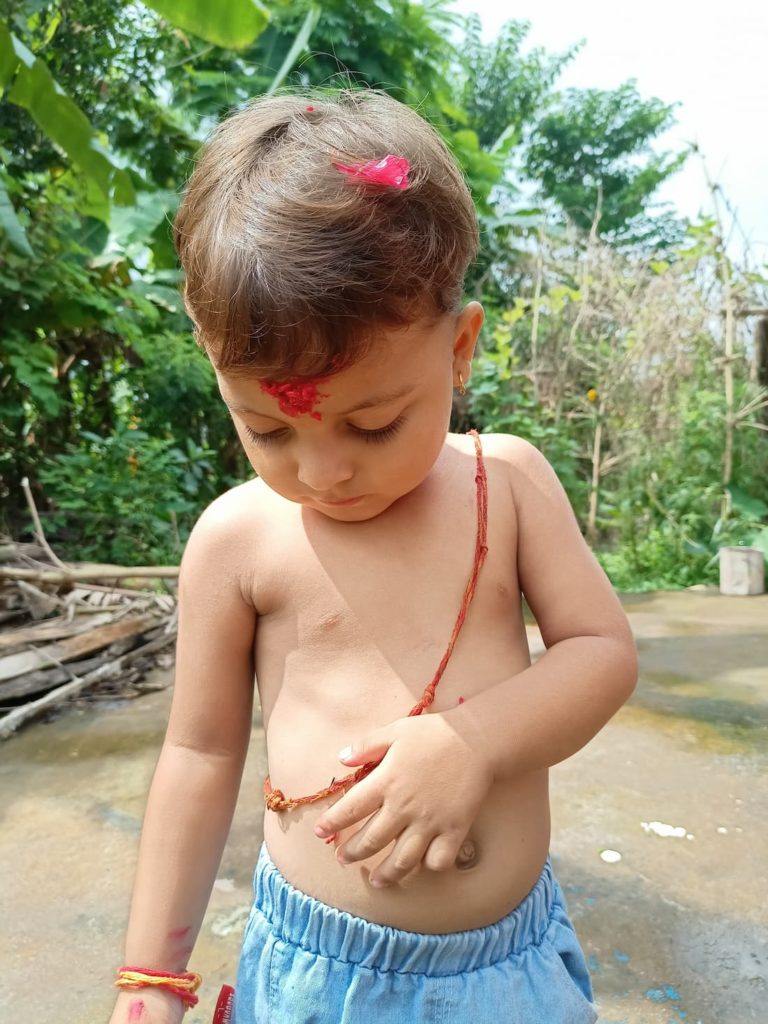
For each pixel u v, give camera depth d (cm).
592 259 699
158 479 549
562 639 81
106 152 412
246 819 197
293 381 62
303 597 80
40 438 611
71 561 511
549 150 1439
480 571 81
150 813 84
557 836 185
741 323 610
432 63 816
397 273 61
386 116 74
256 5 376
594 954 144
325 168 65
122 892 171
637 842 183
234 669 85
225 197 66
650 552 567
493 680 77
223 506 87
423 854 68
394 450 68
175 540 553
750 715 267
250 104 80
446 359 71
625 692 77
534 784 80
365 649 78
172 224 77
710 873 170
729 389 584
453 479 85
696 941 148
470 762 68
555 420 649
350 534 81
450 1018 72
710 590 516
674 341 617
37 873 178
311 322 59
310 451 68
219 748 85
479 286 793
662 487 596
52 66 577
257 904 83
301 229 61
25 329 541
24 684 286
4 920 161
